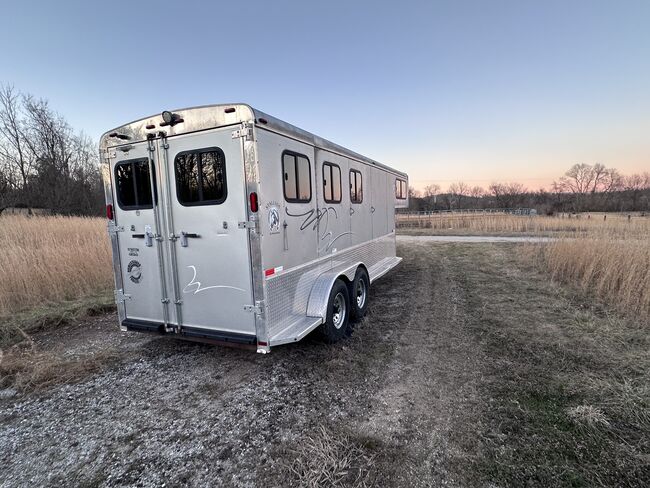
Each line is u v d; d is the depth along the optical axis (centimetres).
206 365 365
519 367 341
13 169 2638
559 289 638
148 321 365
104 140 362
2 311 521
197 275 332
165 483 209
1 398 310
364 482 204
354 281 487
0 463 229
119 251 373
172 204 334
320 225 418
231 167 302
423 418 264
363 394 302
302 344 411
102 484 209
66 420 276
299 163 367
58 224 1225
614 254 643
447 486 200
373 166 622
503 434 243
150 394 311
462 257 1024
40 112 2820
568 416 261
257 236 299
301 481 207
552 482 200
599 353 368
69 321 505
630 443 231
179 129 319
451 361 360
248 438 248
